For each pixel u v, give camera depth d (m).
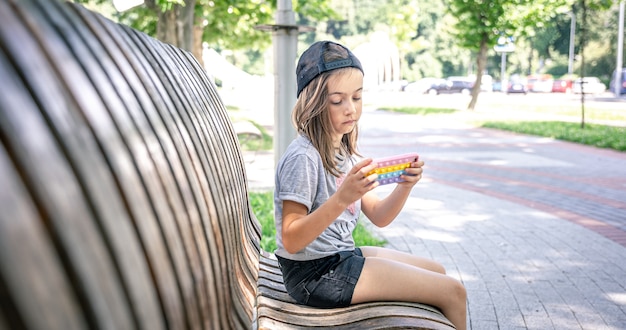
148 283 1.04
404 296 2.36
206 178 1.71
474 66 80.81
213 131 2.16
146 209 1.11
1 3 0.92
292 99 5.35
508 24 27.30
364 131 19.52
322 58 2.40
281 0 5.25
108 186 0.98
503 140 16.81
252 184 9.17
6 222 0.69
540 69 74.00
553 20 66.62
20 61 0.87
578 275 4.84
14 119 0.79
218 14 17.06
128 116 1.20
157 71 1.67
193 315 1.27
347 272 2.35
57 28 1.08
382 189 9.07
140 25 17.52
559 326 3.78
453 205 7.78
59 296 0.76
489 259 5.28
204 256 1.46
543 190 8.98
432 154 13.65
